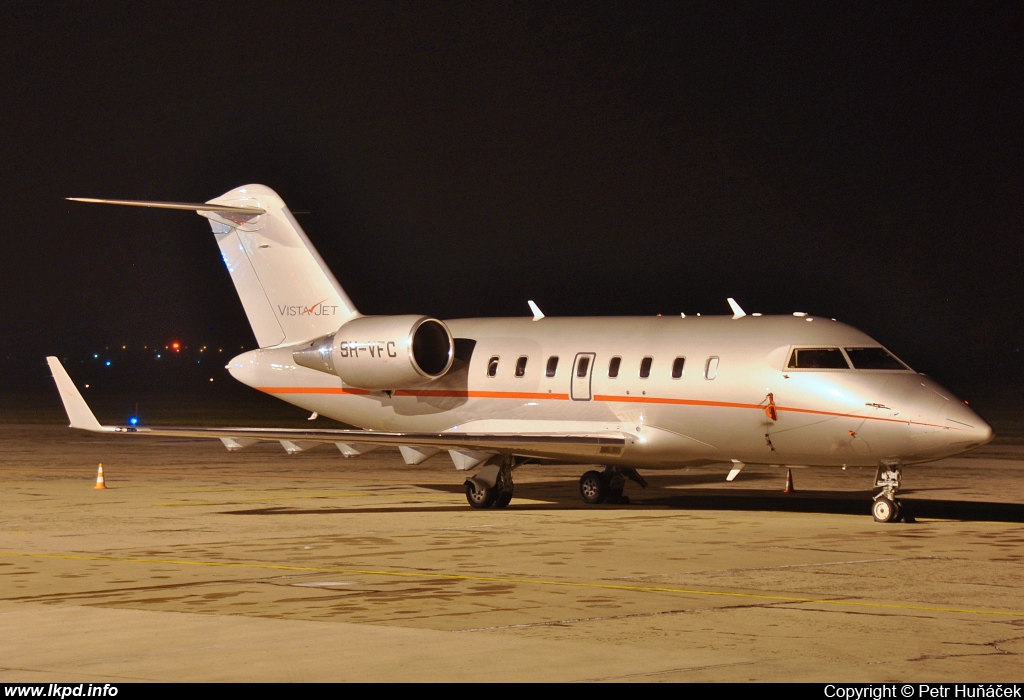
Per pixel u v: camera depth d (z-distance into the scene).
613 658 39.50
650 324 89.50
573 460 89.50
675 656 39.81
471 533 73.31
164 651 40.66
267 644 41.66
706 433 83.94
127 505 90.75
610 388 87.88
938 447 75.81
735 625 44.94
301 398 102.44
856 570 58.41
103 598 51.06
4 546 68.00
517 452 87.88
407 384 94.31
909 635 43.22
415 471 126.44
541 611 47.72
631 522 79.06
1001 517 82.56
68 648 41.19
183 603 49.81
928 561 61.38
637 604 49.28
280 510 87.12
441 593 51.97
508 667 38.28
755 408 81.44
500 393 93.50
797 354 80.88
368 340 94.75
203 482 112.12
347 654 40.09
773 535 72.00
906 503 93.44
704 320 87.69
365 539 70.62
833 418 78.62
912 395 77.31
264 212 102.88
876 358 80.56
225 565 60.47
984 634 43.41
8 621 45.97
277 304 102.88
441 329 96.19
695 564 60.34
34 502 92.94
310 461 140.25
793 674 37.44
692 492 103.31
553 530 74.81
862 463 79.75
